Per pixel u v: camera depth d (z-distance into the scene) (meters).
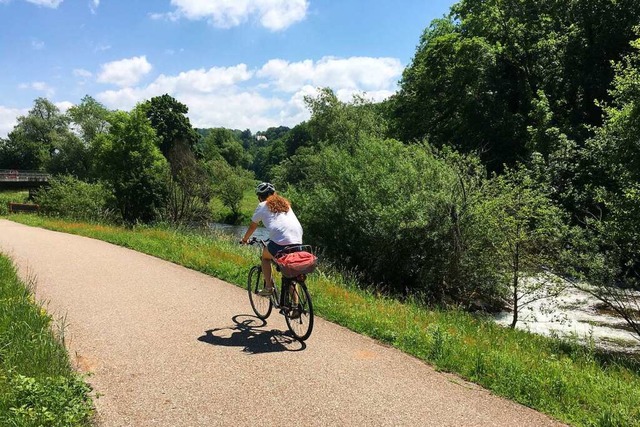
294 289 5.55
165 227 17.91
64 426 3.15
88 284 7.70
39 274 8.26
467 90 28.56
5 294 6.05
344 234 13.48
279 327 5.91
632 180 10.07
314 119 40.41
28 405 3.29
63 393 3.45
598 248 9.83
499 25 27.61
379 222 12.10
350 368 4.68
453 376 4.65
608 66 22.27
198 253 10.49
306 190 15.32
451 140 29.44
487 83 26.78
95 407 3.58
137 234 14.23
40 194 27.50
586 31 23.20
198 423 3.48
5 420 3.09
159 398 3.84
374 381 4.40
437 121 33.00
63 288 7.34
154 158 38.84
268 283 5.98
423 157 13.30
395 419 3.71
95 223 20.00
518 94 27.50
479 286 11.51
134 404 3.72
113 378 4.16
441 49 31.16
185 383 4.14
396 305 7.88
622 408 3.99
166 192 27.94
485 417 3.82
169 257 10.42
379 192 12.71
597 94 22.45
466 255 11.32
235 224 51.94
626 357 8.58
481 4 29.66
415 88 34.47
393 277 12.80
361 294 8.88
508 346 6.07
